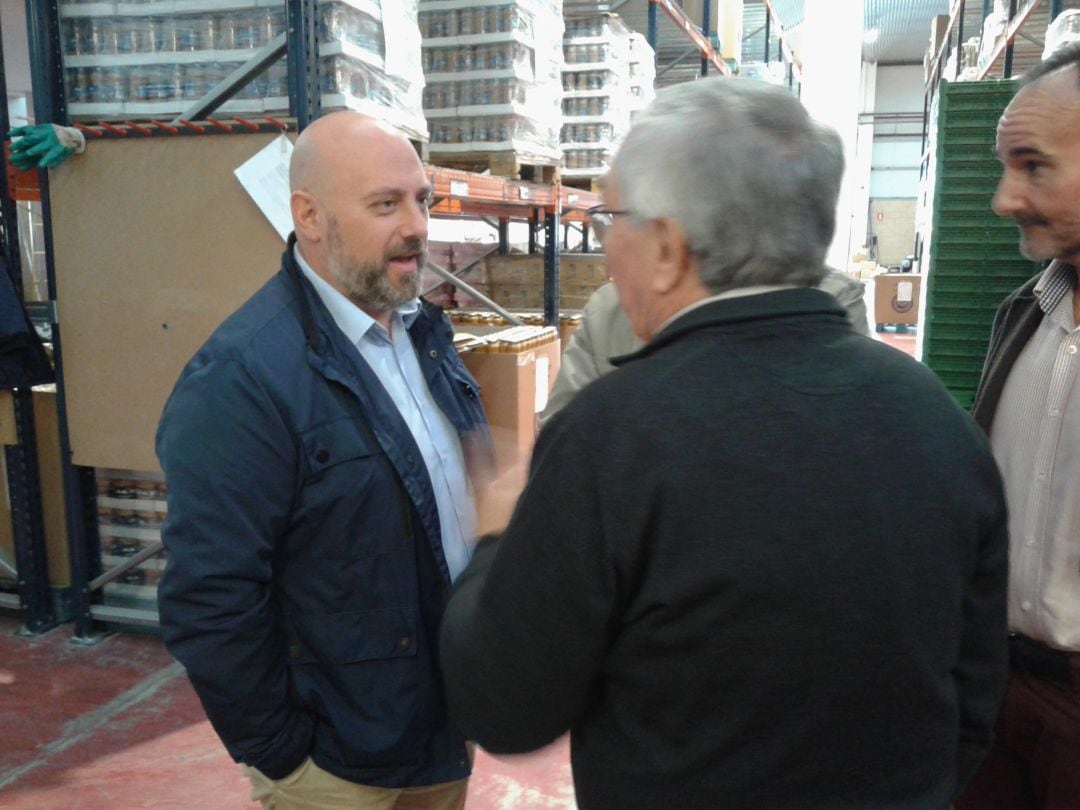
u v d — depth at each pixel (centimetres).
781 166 80
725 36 848
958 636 86
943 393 88
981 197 225
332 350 141
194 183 291
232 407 131
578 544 79
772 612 77
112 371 314
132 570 355
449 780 152
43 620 362
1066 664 141
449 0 361
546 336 319
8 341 319
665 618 79
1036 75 130
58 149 293
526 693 85
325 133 148
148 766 267
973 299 230
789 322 83
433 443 160
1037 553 142
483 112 364
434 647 148
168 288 301
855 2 1039
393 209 149
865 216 2452
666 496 77
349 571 140
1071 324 141
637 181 83
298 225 152
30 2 297
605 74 474
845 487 78
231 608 129
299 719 141
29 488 353
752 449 77
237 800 250
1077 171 125
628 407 80
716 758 81
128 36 299
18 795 251
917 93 2477
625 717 86
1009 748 156
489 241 727
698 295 85
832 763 80
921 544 80
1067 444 138
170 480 131
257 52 282
